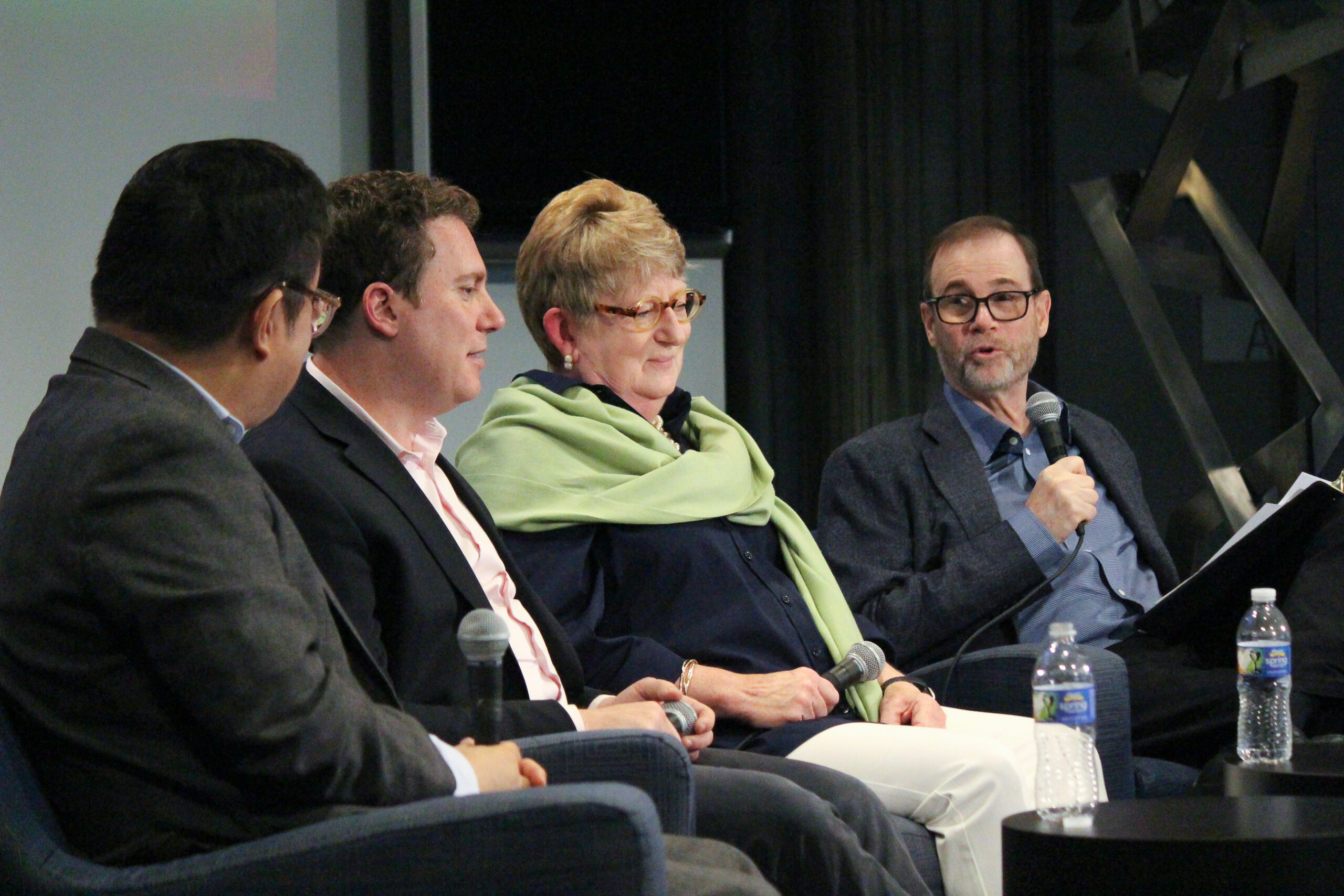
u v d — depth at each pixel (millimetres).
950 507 6633
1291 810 3957
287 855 2926
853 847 4133
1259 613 5125
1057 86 9922
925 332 9492
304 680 3049
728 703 5020
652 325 5602
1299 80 9586
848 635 5738
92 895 2932
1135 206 9141
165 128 7477
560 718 4215
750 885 3479
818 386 9914
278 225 3365
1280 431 10570
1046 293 7020
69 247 7102
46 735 3137
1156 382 9906
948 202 9609
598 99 9070
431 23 8648
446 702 4188
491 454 5426
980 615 6289
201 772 3094
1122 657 6246
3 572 3125
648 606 5328
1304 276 10602
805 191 10062
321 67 8211
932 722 5441
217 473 3111
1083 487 6363
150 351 3336
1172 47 9375
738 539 5590
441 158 8688
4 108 6914
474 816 2951
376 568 4152
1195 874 3545
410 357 4449
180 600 2967
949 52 9633
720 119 9383
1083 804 4082
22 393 6922
